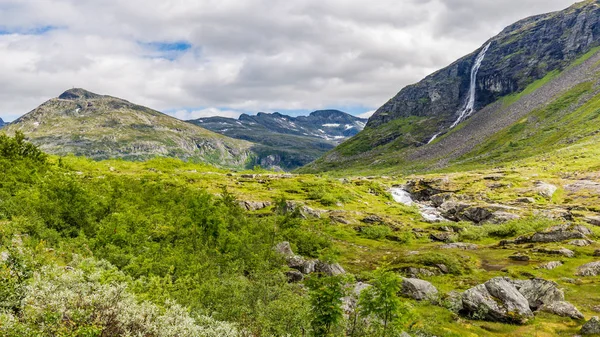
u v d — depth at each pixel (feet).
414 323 102.58
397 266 185.16
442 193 478.18
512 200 393.09
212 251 147.74
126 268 106.32
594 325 101.96
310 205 360.28
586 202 361.30
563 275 166.61
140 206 187.73
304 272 167.32
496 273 177.37
